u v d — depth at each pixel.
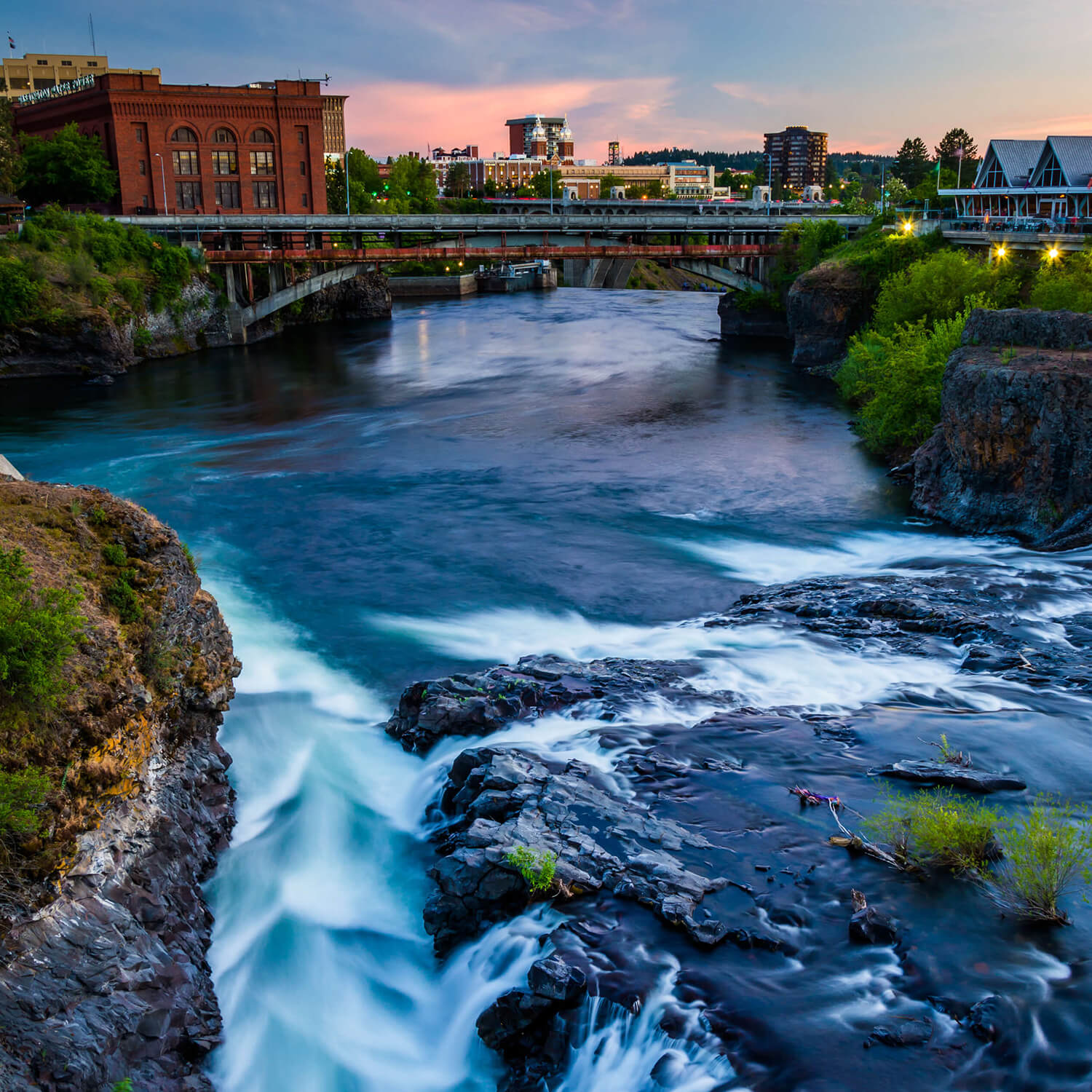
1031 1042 10.35
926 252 67.25
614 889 12.98
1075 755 15.99
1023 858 12.70
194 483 38.56
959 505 31.88
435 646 22.89
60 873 11.73
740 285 87.69
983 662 19.95
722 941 12.05
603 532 31.78
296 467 41.31
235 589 26.80
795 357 69.69
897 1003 11.02
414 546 30.53
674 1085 10.41
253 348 81.88
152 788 14.24
